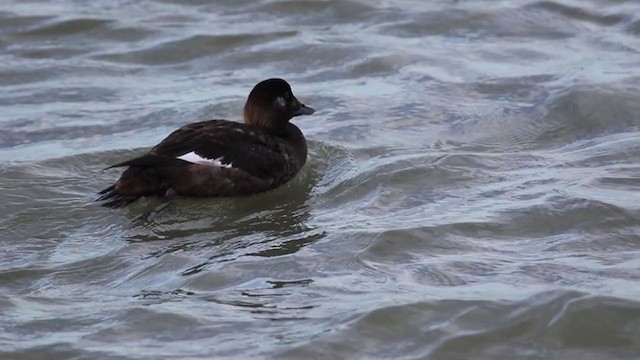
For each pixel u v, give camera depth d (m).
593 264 12.23
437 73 18.66
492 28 20.55
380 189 14.42
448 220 13.29
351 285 11.88
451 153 15.38
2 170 15.06
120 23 20.91
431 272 12.13
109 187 14.23
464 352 10.75
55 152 15.83
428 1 21.64
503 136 16.30
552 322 11.08
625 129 16.36
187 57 19.78
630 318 11.06
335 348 10.75
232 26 20.83
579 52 19.41
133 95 18.25
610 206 13.45
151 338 10.95
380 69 18.97
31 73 19.08
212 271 12.21
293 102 15.38
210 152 14.30
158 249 12.98
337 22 21.03
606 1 21.42
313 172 15.38
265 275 12.16
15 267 12.55
